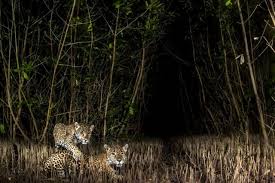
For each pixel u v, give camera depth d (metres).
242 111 12.72
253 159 10.59
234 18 12.33
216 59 13.09
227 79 12.64
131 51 12.28
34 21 11.74
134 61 12.47
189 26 13.59
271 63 12.41
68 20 11.55
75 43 11.41
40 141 11.77
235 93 12.91
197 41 13.50
